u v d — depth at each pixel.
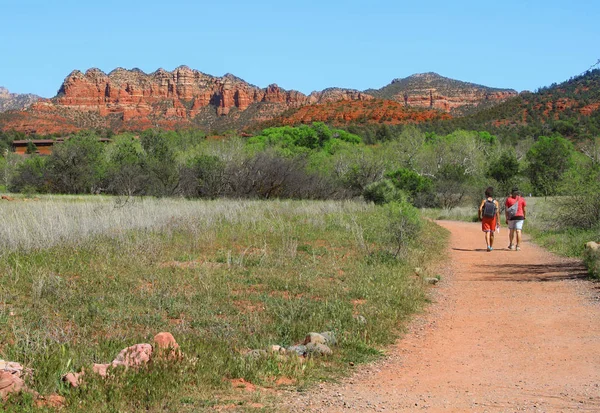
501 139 97.00
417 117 157.88
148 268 10.04
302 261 11.79
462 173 53.53
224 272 10.16
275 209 21.70
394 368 6.09
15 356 5.38
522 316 8.27
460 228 25.88
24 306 7.39
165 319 7.36
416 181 45.69
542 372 5.73
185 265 10.82
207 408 4.61
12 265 9.55
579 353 6.34
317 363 6.04
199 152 42.53
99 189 34.09
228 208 20.36
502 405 4.75
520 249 16.44
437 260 14.16
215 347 6.07
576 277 11.17
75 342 5.96
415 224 15.68
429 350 6.79
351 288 9.57
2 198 26.30
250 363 5.64
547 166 49.47
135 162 35.22
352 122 160.12
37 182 37.72
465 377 5.68
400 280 10.45
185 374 5.17
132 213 15.37
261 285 9.59
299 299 8.55
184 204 20.30
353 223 17.31
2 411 4.21
